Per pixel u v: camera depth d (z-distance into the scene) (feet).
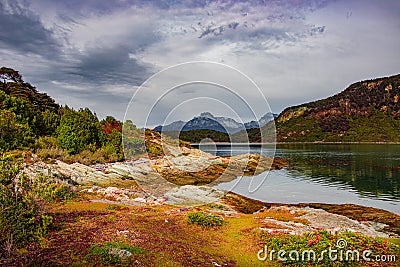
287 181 122.01
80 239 39.50
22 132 114.32
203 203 46.11
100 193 77.66
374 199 90.99
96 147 135.13
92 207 63.16
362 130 464.24
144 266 31.55
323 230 41.96
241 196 80.69
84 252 34.30
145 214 56.39
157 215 55.72
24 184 46.06
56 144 124.67
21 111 136.67
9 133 108.37
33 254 33.78
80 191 78.79
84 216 53.88
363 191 102.53
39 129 143.02
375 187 109.50
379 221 65.98
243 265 34.47
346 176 134.62
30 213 41.88
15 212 39.96
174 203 47.88
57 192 68.85
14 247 35.27
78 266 30.42
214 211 63.82
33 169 82.84
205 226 49.47
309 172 147.74
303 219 61.62
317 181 122.21
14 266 30.58
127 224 48.37
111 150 130.31
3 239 36.24
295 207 75.15
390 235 56.49
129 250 35.35
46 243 37.65
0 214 38.81
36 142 117.91
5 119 107.96
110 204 66.44
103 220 50.90
